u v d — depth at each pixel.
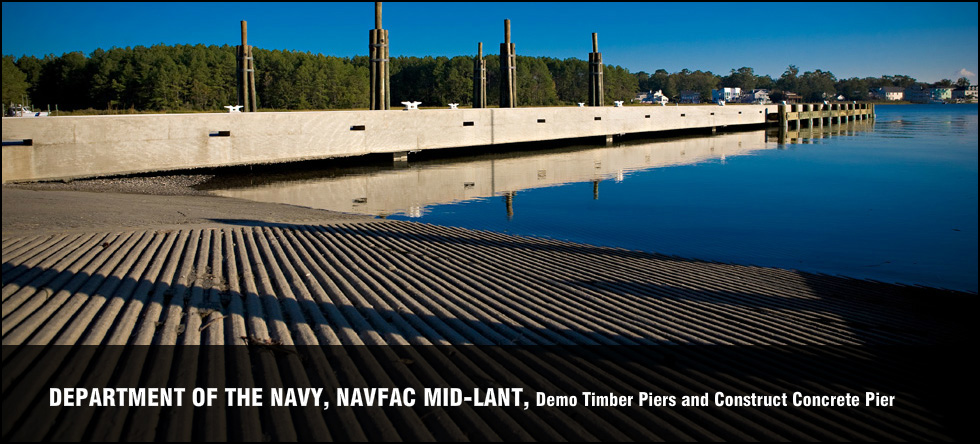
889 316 7.89
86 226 10.25
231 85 84.12
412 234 11.32
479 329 5.80
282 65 87.31
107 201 13.80
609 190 21.44
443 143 30.42
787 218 16.50
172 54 89.62
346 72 100.88
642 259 10.52
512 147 37.00
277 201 17.95
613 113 39.50
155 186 19.53
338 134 26.34
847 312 7.91
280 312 5.88
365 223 12.51
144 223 10.96
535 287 7.78
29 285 6.25
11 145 18.02
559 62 130.88
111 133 20.30
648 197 19.92
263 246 9.27
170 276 7.01
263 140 24.05
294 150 25.00
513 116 33.47
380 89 30.17
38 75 81.38
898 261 12.12
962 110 133.62
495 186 22.17
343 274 7.74
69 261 7.47
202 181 21.69
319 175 24.23
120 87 77.06
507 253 10.09
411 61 123.19
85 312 5.41
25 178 18.41
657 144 40.56
